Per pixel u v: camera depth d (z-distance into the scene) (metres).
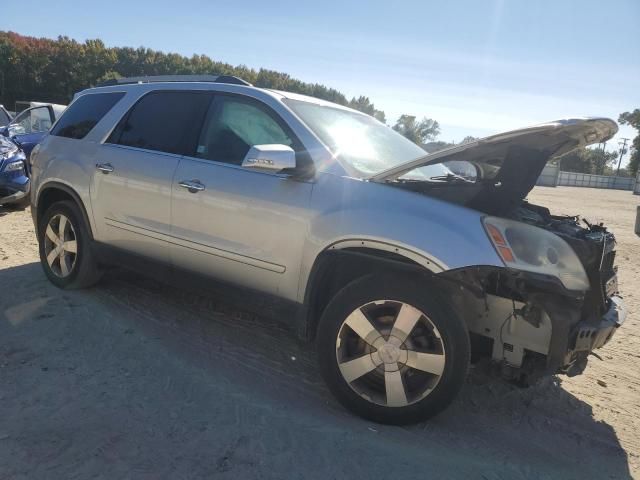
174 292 4.98
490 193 3.12
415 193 3.06
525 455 2.86
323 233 3.13
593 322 2.94
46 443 2.62
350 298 3.00
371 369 2.98
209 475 2.47
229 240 3.56
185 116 4.06
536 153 3.04
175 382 3.33
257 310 3.55
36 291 4.73
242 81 3.99
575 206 24.17
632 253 9.87
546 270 2.76
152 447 2.65
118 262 4.39
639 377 4.04
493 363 3.00
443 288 2.94
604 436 3.14
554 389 3.70
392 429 2.97
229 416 2.99
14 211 8.87
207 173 3.70
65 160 4.69
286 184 3.35
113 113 4.54
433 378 2.87
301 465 2.60
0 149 8.62
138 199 4.09
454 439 2.95
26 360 3.49
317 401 3.25
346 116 4.07
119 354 3.66
